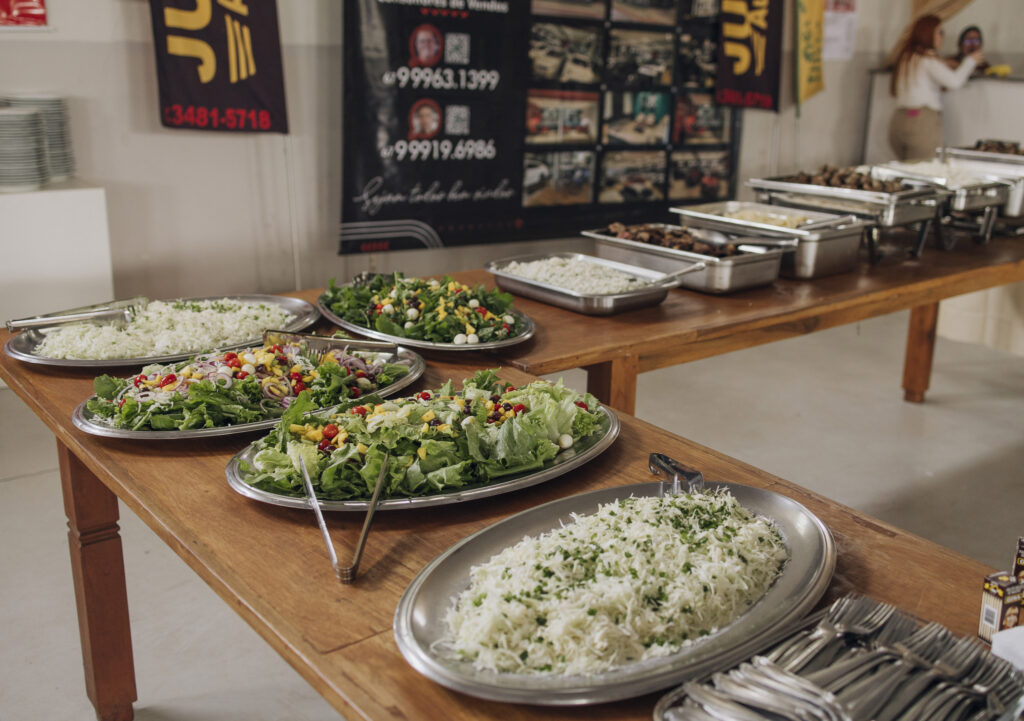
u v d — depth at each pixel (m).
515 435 1.53
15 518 3.34
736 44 6.48
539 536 1.31
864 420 4.59
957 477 3.94
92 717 2.34
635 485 1.45
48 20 4.28
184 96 4.52
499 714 0.98
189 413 1.70
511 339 2.30
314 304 2.66
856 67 7.61
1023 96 6.89
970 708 0.90
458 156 5.48
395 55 5.08
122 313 2.32
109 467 1.61
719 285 2.96
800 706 0.86
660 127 6.43
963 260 3.66
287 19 4.94
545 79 5.74
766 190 3.96
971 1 7.44
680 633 1.06
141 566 3.07
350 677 1.04
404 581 1.26
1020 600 1.08
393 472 1.44
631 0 6.00
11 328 2.23
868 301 3.11
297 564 1.30
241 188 5.02
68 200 4.07
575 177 6.09
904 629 1.01
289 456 1.47
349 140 5.06
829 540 1.25
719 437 4.31
